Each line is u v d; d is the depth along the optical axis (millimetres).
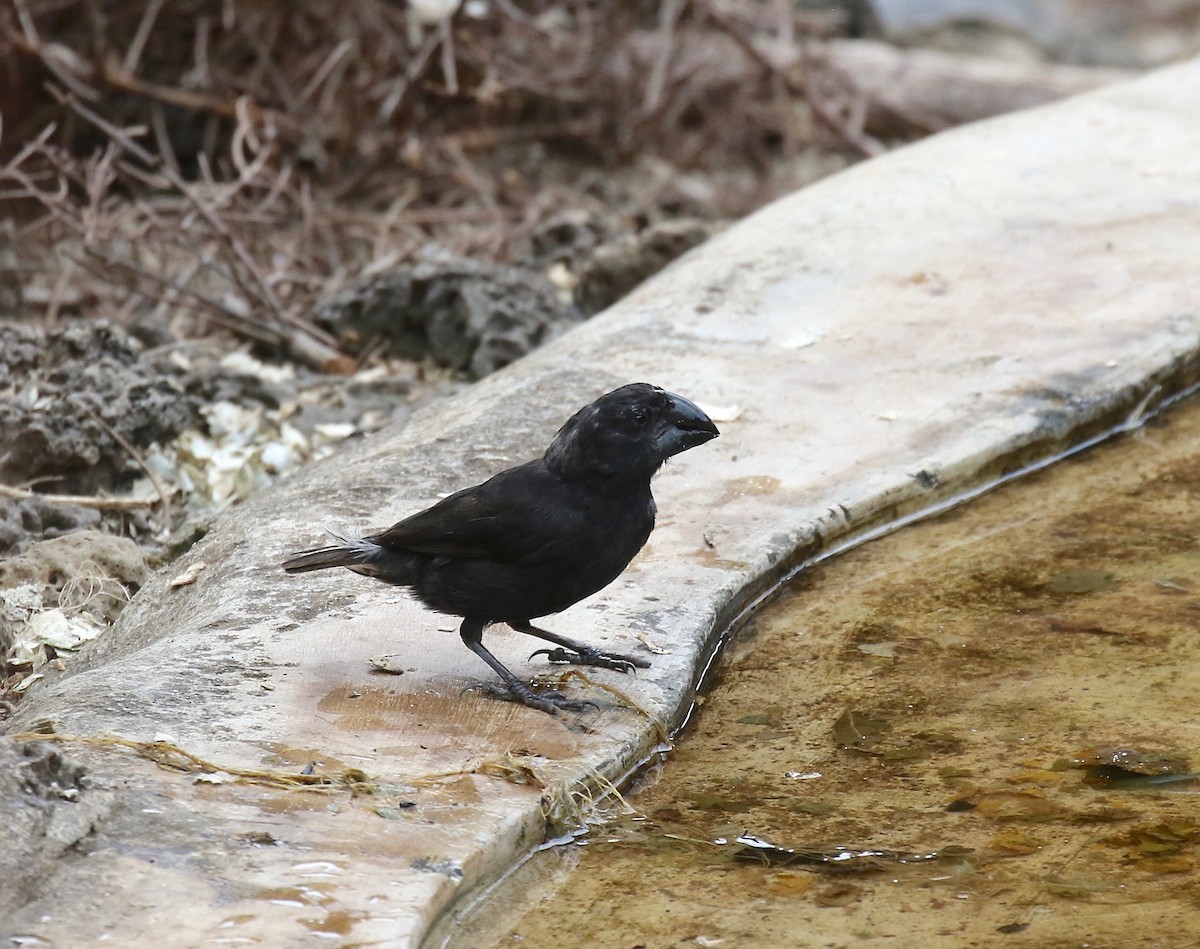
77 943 6133
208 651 8781
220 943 6184
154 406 13258
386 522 10398
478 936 6789
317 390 15039
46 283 17344
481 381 13047
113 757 7449
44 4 19594
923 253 14406
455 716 8234
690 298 13922
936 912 6883
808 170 23797
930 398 12117
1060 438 11891
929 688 9016
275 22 20484
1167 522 10961
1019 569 10422
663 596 9609
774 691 9094
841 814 7758
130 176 19922
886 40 31328
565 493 8344
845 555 10750
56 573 10992
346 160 20875
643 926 6852
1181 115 17156
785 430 11719
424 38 21469
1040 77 24656
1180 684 8852
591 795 7766
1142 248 14203
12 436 12555
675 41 23188
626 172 23000
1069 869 7188
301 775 7414
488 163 22438
